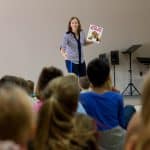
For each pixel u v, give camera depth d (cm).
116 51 960
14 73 927
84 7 955
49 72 304
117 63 962
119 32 977
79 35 710
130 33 984
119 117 280
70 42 706
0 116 93
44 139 162
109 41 973
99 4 962
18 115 94
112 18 972
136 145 88
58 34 945
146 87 94
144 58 978
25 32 927
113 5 970
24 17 925
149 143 83
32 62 934
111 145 265
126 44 984
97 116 271
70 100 185
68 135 166
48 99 179
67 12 945
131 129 115
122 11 977
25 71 932
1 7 912
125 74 990
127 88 987
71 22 706
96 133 184
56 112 169
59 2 941
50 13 938
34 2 927
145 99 92
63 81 195
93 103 273
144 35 992
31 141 154
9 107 94
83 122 178
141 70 1001
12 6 916
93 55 967
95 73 284
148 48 999
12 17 918
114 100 276
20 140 94
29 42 930
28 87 279
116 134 266
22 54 928
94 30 708
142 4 988
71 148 163
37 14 931
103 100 274
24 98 99
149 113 89
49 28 938
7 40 919
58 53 945
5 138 92
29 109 98
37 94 299
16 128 94
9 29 919
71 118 176
